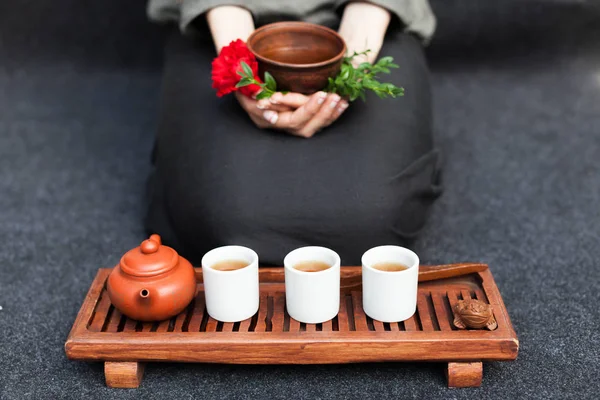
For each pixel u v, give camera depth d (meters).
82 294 1.54
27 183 2.00
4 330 1.42
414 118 1.62
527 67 2.65
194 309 1.28
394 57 1.69
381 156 1.51
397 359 1.19
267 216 1.44
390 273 1.19
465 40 2.66
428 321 1.23
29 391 1.25
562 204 1.86
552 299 1.50
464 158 2.09
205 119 1.58
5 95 2.53
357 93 1.42
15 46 2.73
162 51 2.71
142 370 1.26
